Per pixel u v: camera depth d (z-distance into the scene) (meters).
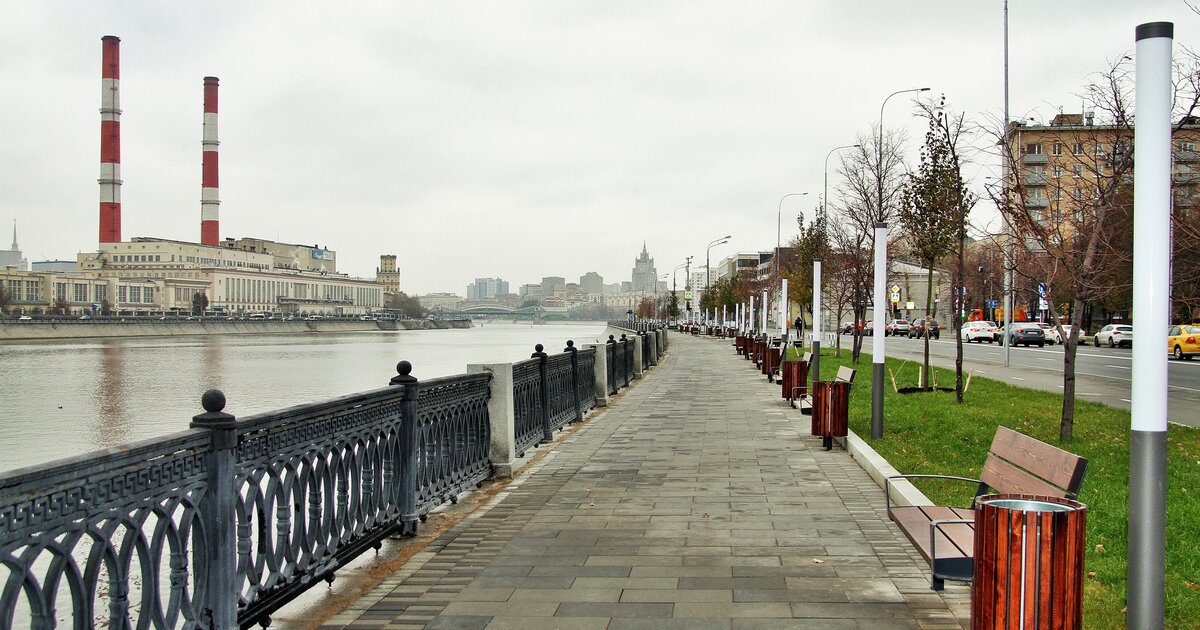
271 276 195.50
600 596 5.66
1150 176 3.86
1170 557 6.26
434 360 65.56
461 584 5.98
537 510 8.25
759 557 6.55
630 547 6.87
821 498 8.70
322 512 5.93
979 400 17.41
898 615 5.23
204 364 61.28
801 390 17.69
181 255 177.88
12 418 31.52
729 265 165.88
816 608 5.37
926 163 19.30
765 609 5.36
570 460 11.16
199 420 4.45
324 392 40.38
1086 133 13.79
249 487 4.88
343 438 6.12
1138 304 3.92
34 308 138.50
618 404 18.80
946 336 76.38
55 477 3.36
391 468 7.04
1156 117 3.83
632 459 11.20
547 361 12.91
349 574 6.27
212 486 4.47
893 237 31.44
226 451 4.52
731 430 14.10
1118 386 22.84
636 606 5.45
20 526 3.19
